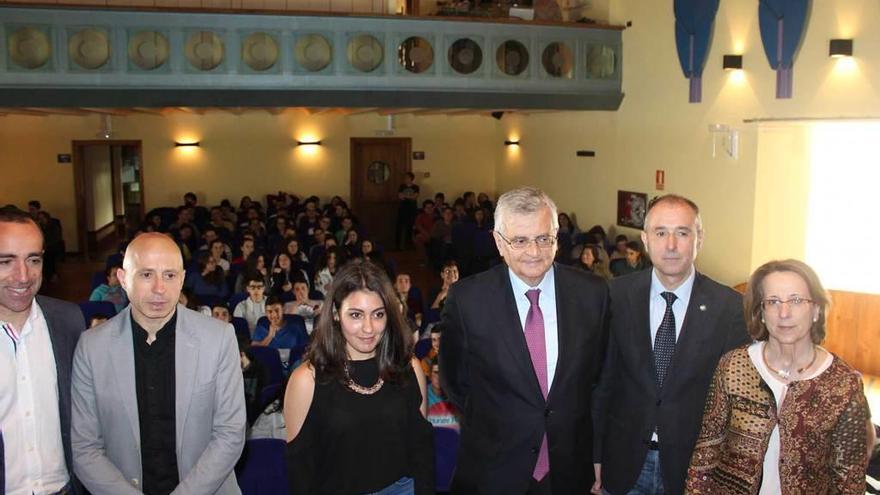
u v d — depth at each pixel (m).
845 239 7.13
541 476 2.42
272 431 4.21
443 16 9.21
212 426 2.54
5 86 8.20
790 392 2.23
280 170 13.74
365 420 2.36
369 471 2.38
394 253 13.70
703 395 2.54
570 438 2.40
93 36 8.46
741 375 2.33
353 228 11.05
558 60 9.79
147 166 13.23
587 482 2.52
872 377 6.67
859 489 2.20
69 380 2.50
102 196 14.79
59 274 11.63
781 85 7.15
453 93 9.36
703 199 8.32
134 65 8.52
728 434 2.36
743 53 7.62
